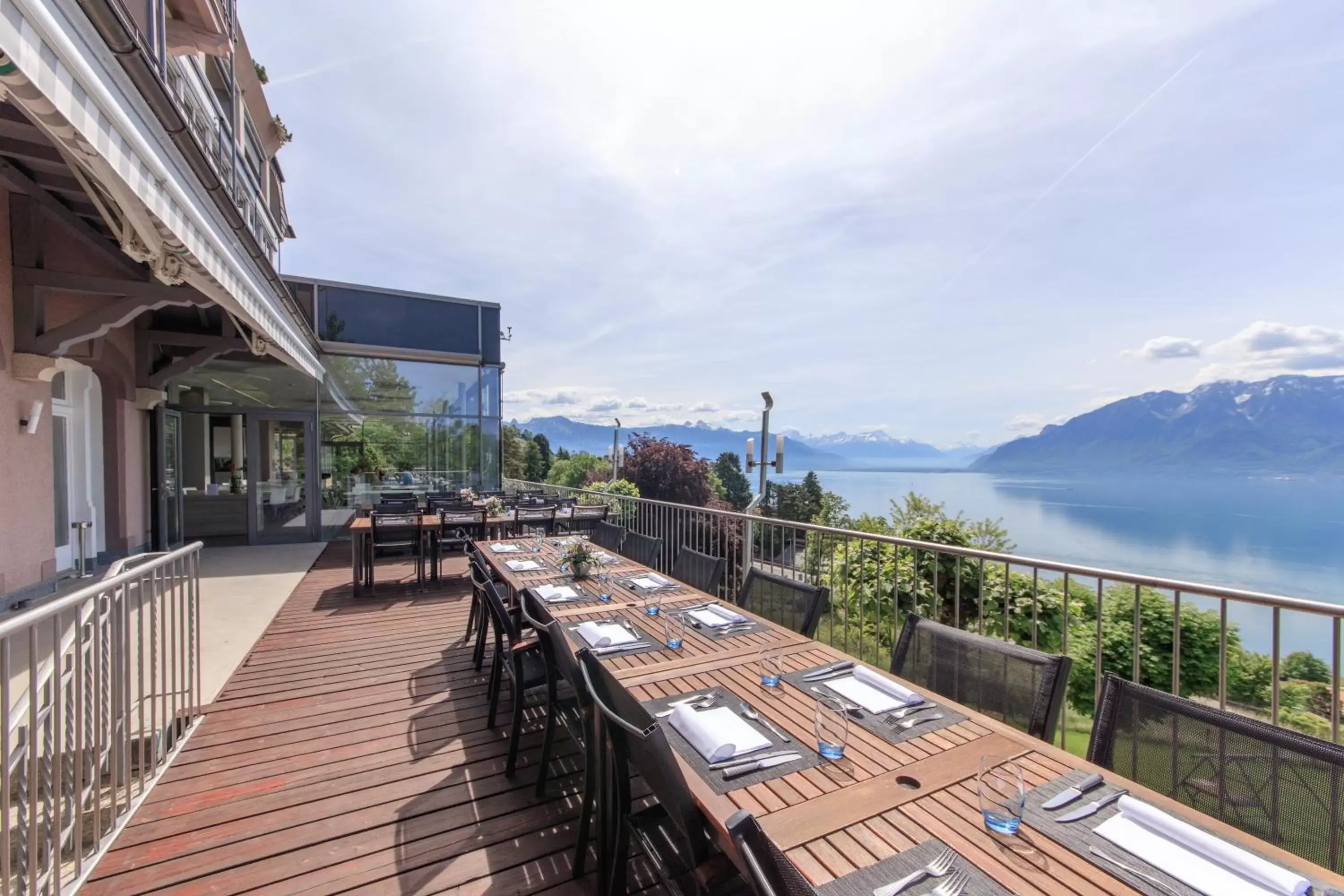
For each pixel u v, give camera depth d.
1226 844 0.99
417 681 3.48
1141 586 1.94
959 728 1.49
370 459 9.55
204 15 3.44
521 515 6.58
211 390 8.46
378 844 2.01
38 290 4.68
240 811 2.19
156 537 7.35
